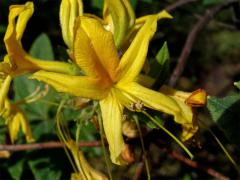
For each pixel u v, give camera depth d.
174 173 0.27
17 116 0.20
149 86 0.16
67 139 0.17
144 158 0.16
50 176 0.22
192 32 0.22
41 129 0.22
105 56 0.15
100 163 0.31
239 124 0.15
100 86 0.15
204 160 0.25
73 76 0.15
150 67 0.16
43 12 0.26
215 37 0.41
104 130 0.16
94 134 0.22
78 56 0.14
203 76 0.39
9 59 0.16
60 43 0.27
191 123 0.14
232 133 0.15
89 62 0.15
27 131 0.20
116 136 0.15
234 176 0.25
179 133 0.18
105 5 0.16
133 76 0.15
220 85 0.42
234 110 0.15
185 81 0.32
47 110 0.23
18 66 0.16
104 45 0.15
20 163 0.22
